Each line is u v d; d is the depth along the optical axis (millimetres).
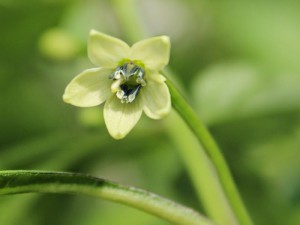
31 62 239
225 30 264
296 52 264
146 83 134
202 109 229
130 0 220
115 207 235
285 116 232
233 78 231
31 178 129
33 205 221
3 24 225
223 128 235
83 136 221
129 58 135
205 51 261
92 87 135
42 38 223
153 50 133
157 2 281
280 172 239
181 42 261
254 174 240
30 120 245
